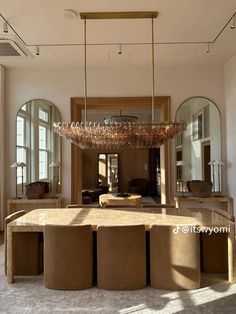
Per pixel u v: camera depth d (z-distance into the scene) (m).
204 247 3.88
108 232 3.31
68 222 3.57
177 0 3.82
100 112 10.02
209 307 2.93
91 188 12.37
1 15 4.11
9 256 3.55
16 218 3.90
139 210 4.33
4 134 6.24
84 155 12.76
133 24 4.43
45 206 6.19
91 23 4.38
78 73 6.36
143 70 6.35
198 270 3.33
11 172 6.25
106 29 4.58
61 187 6.27
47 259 3.38
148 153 12.70
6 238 3.64
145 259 3.37
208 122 6.30
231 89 5.91
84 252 3.34
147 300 3.08
